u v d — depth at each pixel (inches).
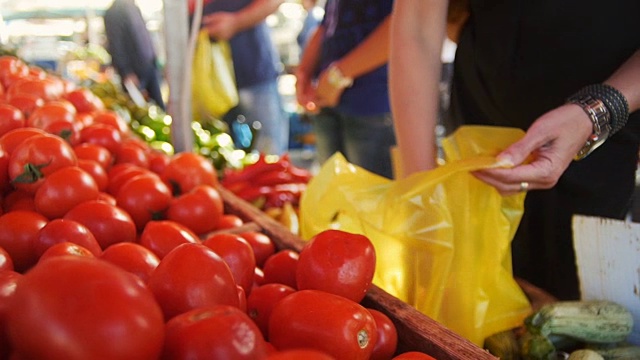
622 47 44.5
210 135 84.7
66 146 38.6
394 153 47.3
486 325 34.8
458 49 54.3
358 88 92.1
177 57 55.6
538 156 37.2
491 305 35.7
